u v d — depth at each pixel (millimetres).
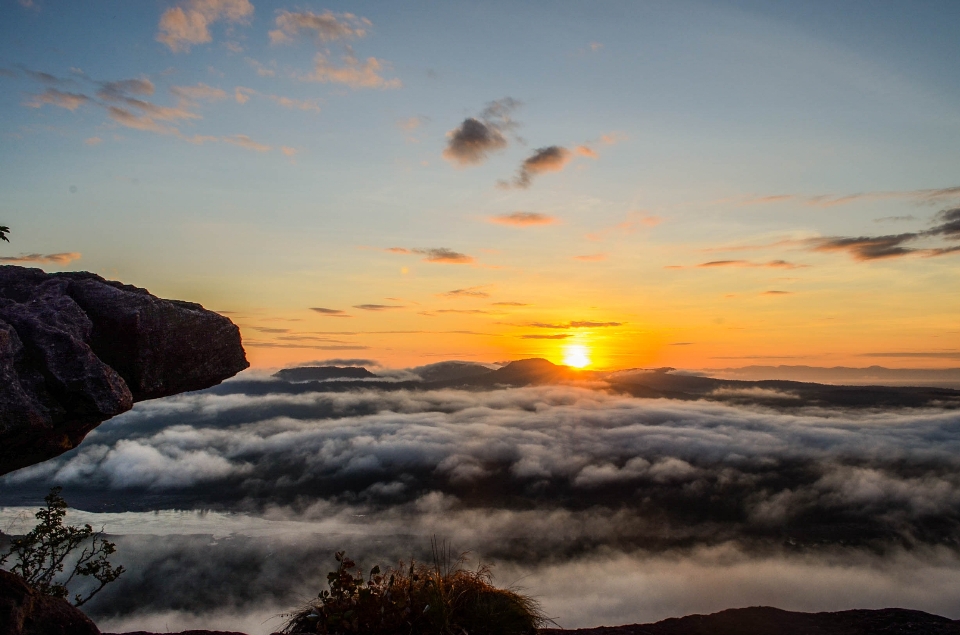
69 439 5570
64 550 7129
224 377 6855
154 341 6020
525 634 6176
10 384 4844
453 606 6262
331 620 5953
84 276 6395
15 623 4410
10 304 5480
